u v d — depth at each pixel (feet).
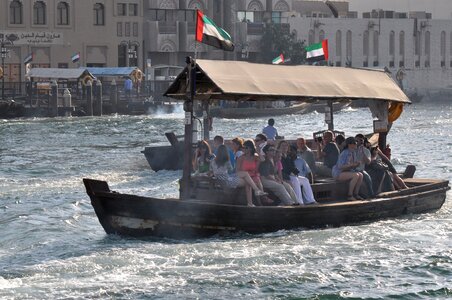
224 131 488.44
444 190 200.03
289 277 141.38
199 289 135.54
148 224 165.48
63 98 631.15
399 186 194.90
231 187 171.83
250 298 132.46
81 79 641.81
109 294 132.57
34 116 619.26
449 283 140.05
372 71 198.80
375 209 182.91
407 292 135.95
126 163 315.99
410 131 495.82
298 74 182.09
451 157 337.72
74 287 135.33
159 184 254.27
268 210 168.76
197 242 164.25
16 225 187.11
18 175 284.20
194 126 193.67
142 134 479.00
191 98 172.35
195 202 164.96
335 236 168.04
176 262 149.28
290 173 176.65
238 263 148.87
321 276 142.41
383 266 148.15
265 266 147.43
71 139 443.73
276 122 564.71
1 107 605.73
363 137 189.98
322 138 210.79
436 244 162.81
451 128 521.24
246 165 172.04
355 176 183.52
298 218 172.24
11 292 132.67
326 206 174.91
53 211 203.31
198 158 186.70
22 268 146.51
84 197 225.35
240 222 167.53
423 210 194.39
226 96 178.40
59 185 252.83
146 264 148.05
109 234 168.04
